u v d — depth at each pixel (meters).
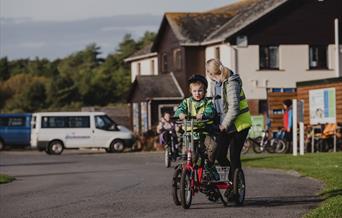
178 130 18.09
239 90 17.52
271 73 69.81
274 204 18.42
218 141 17.50
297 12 70.69
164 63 79.75
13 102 123.12
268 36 69.88
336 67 68.38
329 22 71.62
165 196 20.78
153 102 74.50
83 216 17.17
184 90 74.06
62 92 124.44
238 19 72.88
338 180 23.11
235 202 18.06
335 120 46.31
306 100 48.91
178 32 73.94
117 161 44.28
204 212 17.09
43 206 19.47
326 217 15.05
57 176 31.33
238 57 69.06
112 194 21.89
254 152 49.16
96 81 130.62
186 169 17.52
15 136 67.75
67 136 60.78
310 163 31.47
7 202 20.73
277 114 54.03
